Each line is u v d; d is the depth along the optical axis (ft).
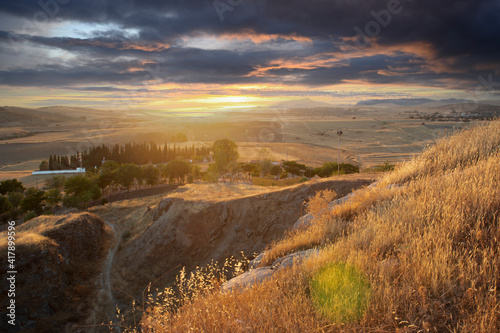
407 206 19.74
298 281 13.51
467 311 9.58
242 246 71.56
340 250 15.65
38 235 81.20
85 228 103.96
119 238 117.29
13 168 472.85
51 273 71.20
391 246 15.53
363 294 11.21
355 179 67.41
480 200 16.19
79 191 199.41
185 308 12.82
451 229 14.76
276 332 10.09
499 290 10.12
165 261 81.20
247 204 79.30
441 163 30.86
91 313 66.49
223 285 17.30
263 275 17.06
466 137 34.14
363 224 20.30
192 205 89.76
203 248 80.28
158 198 204.23
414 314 9.87
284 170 284.20
